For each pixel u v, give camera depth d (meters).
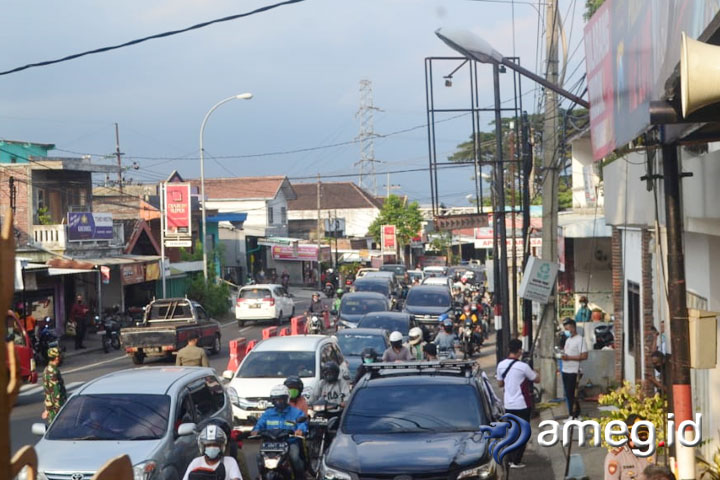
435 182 19.88
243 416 16.84
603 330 23.91
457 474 9.56
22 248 39.69
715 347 7.59
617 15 9.27
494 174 25.36
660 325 14.66
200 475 9.66
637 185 15.29
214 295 51.28
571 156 34.06
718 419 11.12
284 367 17.59
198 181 88.38
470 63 19.19
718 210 9.24
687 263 12.88
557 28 18.62
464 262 105.56
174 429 11.43
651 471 6.62
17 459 1.90
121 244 46.09
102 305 44.97
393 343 18.09
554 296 19.59
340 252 87.69
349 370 21.38
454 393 11.24
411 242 96.06
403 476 9.54
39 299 39.03
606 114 10.16
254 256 81.56
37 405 22.20
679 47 6.08
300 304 62.84
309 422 12.95
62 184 43.94
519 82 20.39
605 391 19.28
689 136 7.64
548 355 19.73
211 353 33.88
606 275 32.03
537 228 39.88
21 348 23.89
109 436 11.19
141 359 31.25
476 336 32.31
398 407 11.08
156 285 50.06
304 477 12.00
